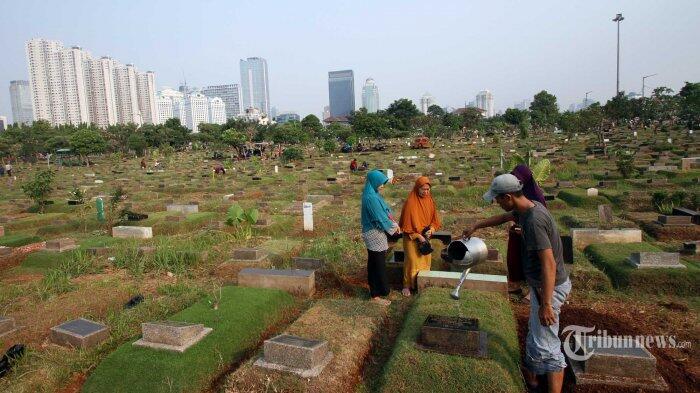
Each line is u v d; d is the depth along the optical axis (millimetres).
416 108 68750
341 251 8312
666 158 21359
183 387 4121
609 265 6855
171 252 8508
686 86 39406
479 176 19438
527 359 3777
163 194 19578
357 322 5043
